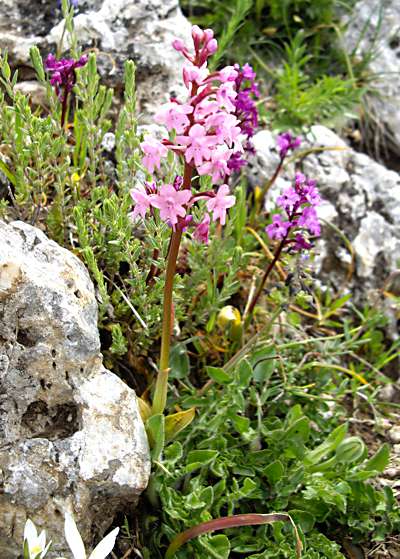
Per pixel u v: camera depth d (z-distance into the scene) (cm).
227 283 52
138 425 44
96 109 51
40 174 50
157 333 53
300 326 61
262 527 48
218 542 45
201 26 75
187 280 53
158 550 47
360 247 67
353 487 50
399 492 53
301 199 51
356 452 51
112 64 61
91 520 43
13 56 61
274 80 75
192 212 52
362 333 65
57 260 45
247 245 60
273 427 52
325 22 78
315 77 78
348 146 74
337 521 51
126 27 62
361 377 58
